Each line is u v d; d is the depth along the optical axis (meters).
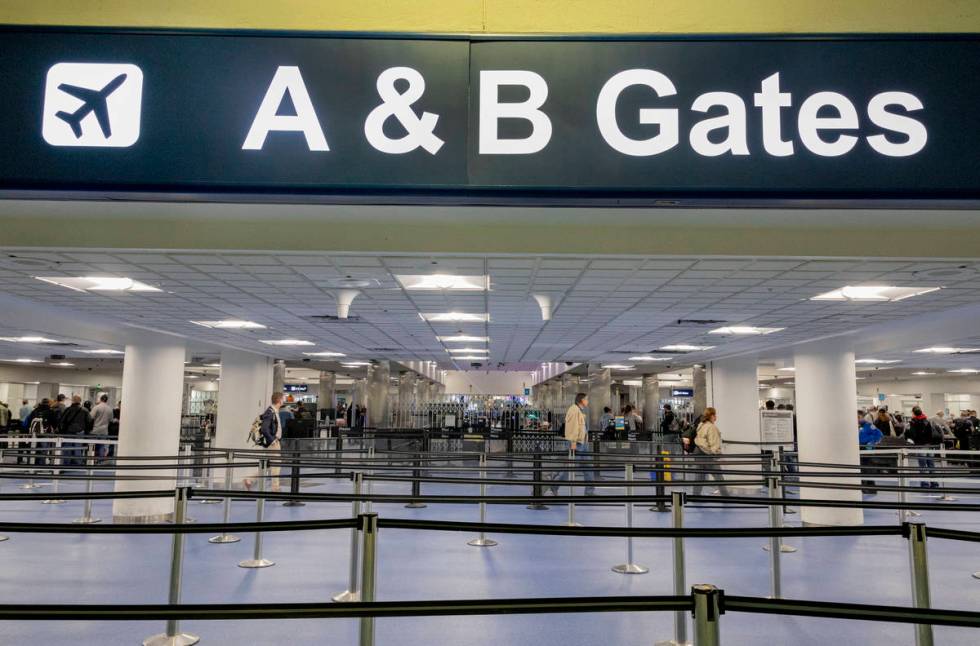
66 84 2.59
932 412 30.38
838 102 2.60
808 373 11.85
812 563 7.29
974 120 2.59
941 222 5.22
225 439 17.20
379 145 2.62
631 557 6.78
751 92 2.61
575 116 2.62
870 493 12.70
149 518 10.77
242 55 2.64
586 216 5.16
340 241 5.40
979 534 3.34
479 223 5.40
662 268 6.15
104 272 6.62
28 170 2.56
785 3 3.22
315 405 29.52
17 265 6.32
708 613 2.35
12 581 6.23
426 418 32.94
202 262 6.06
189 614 2.30
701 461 10.71
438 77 2.65
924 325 10.82
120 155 2.57
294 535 8.41
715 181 2.58
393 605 2.37
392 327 11.80
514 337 13.73
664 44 2.65
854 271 6.14
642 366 24.56
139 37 2.63
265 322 10.91
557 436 15.30
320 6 3.27
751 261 5.73
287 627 4.96
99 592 5.89
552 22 3.25
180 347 12.26
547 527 3.50
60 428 14.03
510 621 5.17
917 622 2.29
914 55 2.62
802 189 2.57
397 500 4.86
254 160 2.59
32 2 3.23
